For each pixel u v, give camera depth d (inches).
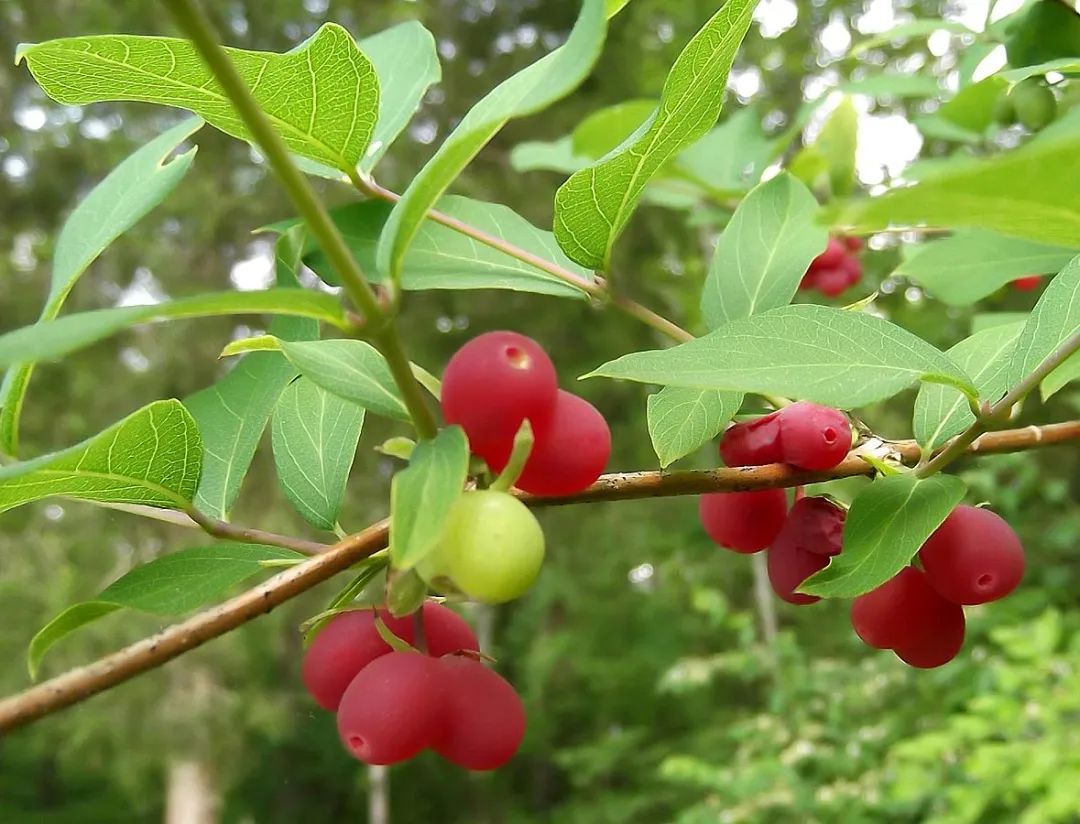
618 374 2.7
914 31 6.2
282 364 3.8
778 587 3.7
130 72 3.1
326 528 3.6
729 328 2.9
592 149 8.1
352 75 3.1
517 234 4.2
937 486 3.1
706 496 3.9
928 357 3.0
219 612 2.9
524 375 2.6
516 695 3.1
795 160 7.7
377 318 2.4
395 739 2.9
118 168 3.7
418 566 2.6
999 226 1.9
